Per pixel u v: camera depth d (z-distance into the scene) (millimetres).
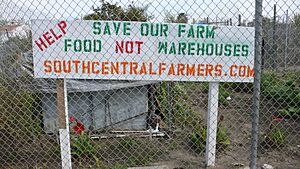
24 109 4699
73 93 5195
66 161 3902
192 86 8070
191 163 4316
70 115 5227
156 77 3684
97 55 3604
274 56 7895
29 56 4938
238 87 8219
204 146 4629
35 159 4371
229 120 6285
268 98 6992
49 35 3549
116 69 3639
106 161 4359
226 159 4453
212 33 3635
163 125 5559
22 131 4625
